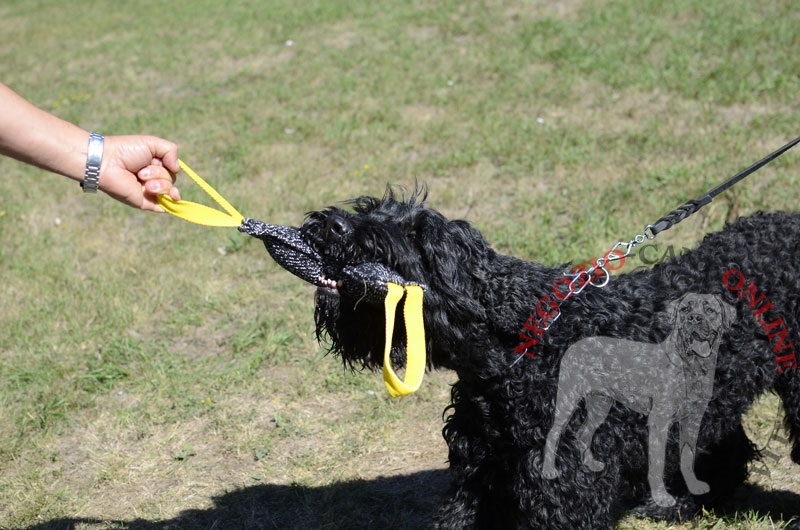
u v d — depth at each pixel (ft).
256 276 20.08
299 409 15.51
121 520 13.14
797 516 11.91
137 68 37.91
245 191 24.29
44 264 21.56
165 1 49.06
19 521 13.20
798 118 23.35
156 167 9.65
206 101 32.45
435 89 29.96
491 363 9.80
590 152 23.59
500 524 10.68
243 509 13.24
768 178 20.65
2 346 18.08
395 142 26.37
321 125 28.32
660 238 18.94
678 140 23.20
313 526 12.83
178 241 22.18
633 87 26.94
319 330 10.05
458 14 37.37
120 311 18.90
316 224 9.51
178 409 15.69
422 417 15.07
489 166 23.89
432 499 13.19
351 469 13.96
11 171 28.73
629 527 12.28
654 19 32.04
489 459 10.28
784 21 29.50
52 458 14.67
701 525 12.19
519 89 28.55
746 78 26.03
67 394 16.29
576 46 30.94
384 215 9.66
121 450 14.80
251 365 16.65
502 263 10.05
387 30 36.96
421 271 9.36
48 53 41.98
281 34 39.04
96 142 9.34
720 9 31.55
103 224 23.86
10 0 55.06
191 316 18.53
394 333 9.69
